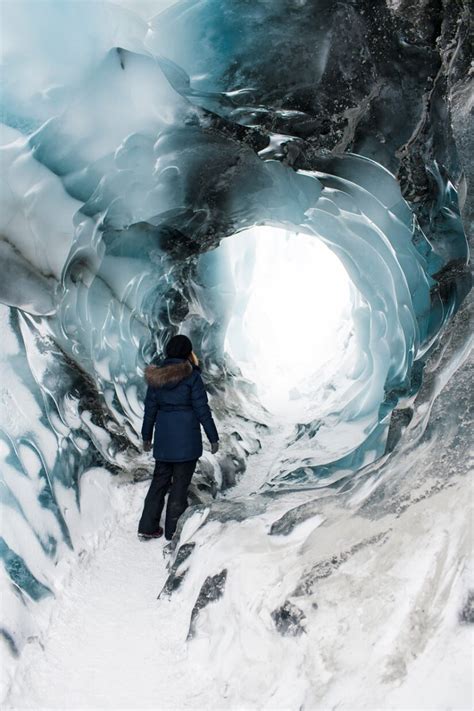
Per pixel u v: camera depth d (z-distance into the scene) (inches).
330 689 98.0
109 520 185.6
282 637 113.0
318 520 139.6
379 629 102.2
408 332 222.1
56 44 154.0
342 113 194.9
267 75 189.8
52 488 165.5
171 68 185.0
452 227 192.4
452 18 172.7
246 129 182.9
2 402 165.0
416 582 105.0
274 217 241.1
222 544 147.7
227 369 340.8
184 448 181.6
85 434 191.0
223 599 130.6
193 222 222.2
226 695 110.5
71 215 173.8
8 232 165.8
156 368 182.5
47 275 175.2
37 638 132.1
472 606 95.2
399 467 131.8
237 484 242.4
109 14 166.9
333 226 237.6
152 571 163.9
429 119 190.9
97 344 202.7
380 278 234.8
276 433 307.4
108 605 146.7
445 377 138.9
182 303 276.2
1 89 153.8
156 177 190.4
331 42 184.5
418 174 201.3
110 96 163.6
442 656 92.4
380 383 262.8
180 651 126.6
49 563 151.8
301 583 118.7
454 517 109.7
